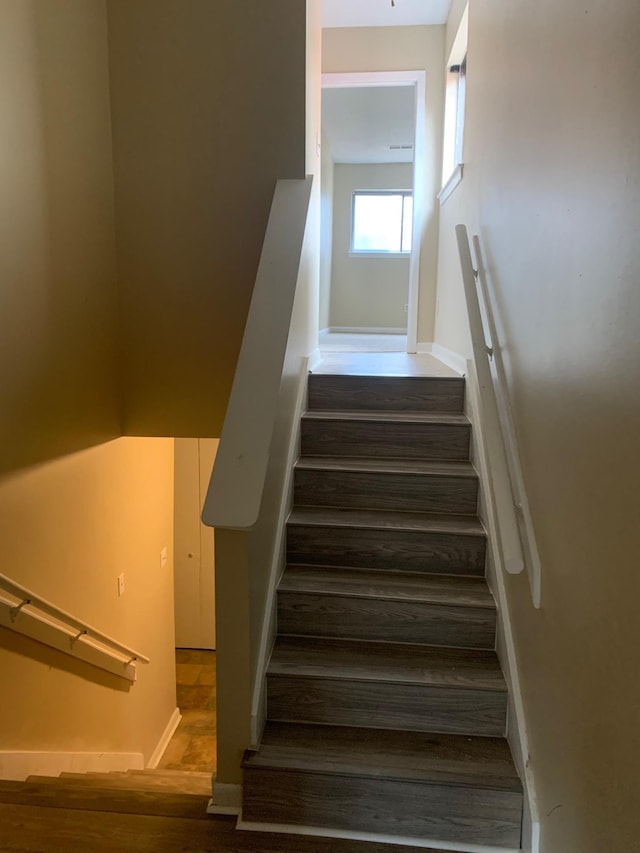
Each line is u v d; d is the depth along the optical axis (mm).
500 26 2328
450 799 1709
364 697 1969
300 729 1946
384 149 7441
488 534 2338
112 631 3004
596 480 1238
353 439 2805
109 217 2766
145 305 2887
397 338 7105
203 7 2629
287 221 2504
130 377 2969
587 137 1325
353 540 2396
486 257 2584
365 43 4449
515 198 2031
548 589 1560
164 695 3918
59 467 2404
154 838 1669
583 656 1294
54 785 1999
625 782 1075
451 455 2791
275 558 2213
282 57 2650
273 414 1869
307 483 2600
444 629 2172
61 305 2373
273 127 2705
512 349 2031
